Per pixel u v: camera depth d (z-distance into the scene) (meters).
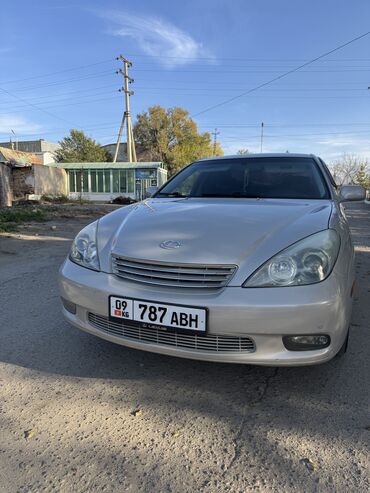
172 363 2.72
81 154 53.56
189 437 1.98
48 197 25.62
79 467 1.78
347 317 2.23
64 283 2.52
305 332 2.02
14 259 6.24
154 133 52.25
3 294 4.31
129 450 1.89
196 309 2.06
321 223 2.42
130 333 2.34
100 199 30.42
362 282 4.87
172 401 2.29
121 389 2.41
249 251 2.16
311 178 3.42
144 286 2.24
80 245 2.63
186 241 2.28
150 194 3.95
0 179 21.09
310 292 2.02
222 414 2.17
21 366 2.68
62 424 2.08
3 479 1.71
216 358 2.12
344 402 2.27
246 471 1.75
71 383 2.47
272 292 2.03
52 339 3.10
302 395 2.34
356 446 1.91
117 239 2.48
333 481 1.69
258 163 3.75
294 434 2.00
